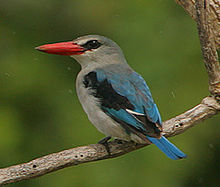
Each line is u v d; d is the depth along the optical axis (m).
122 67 10.08
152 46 13.68
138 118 9.09
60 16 15.02
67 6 15.11
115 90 9.47
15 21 14.93
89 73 9.90
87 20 14.93
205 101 9.31
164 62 13.44
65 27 14.94
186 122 9.26
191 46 13.61
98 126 9.57
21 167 8.52
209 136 13.05
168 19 14.06
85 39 10.23
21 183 12.38
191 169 12.80
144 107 9.19
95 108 9.48
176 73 13.34
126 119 9.19
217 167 13.02
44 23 14.96
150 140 8.85
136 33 13.93
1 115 13.20
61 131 13.18
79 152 8.88
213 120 13.14
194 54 13.48
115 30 14.19
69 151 8.82
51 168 8.62
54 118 13.36
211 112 9.28
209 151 12.96
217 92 9.16
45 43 14.73
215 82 9.12
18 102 13.46
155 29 13.95
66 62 14.03
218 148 13.09
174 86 13.21
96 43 10.23
